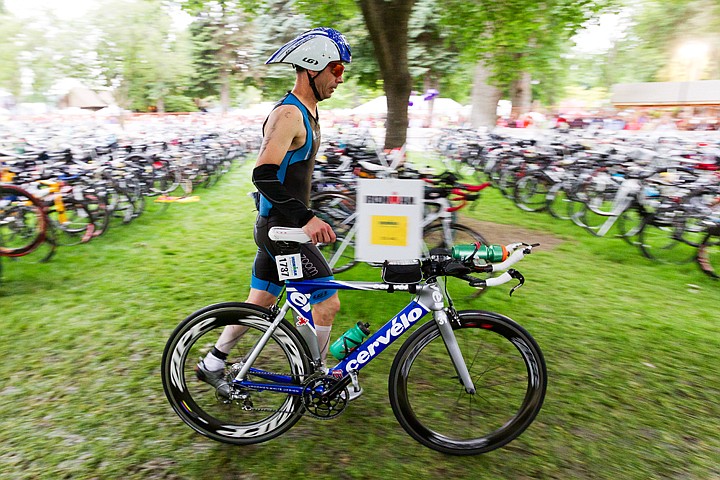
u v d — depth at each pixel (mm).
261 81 23688
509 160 9023
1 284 4555
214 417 2443
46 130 14242
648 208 5805
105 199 6055
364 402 2812
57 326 3701
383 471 2299
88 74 22922
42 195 5551
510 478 2283
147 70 23766
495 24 7832
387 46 7059
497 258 2230
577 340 3623
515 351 2436
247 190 9836
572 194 7000
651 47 31406
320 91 2266
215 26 26422
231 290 4430
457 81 19797
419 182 2096
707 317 4070
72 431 2547
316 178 5555
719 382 3111
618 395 2951
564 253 5797
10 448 2420
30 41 22344
